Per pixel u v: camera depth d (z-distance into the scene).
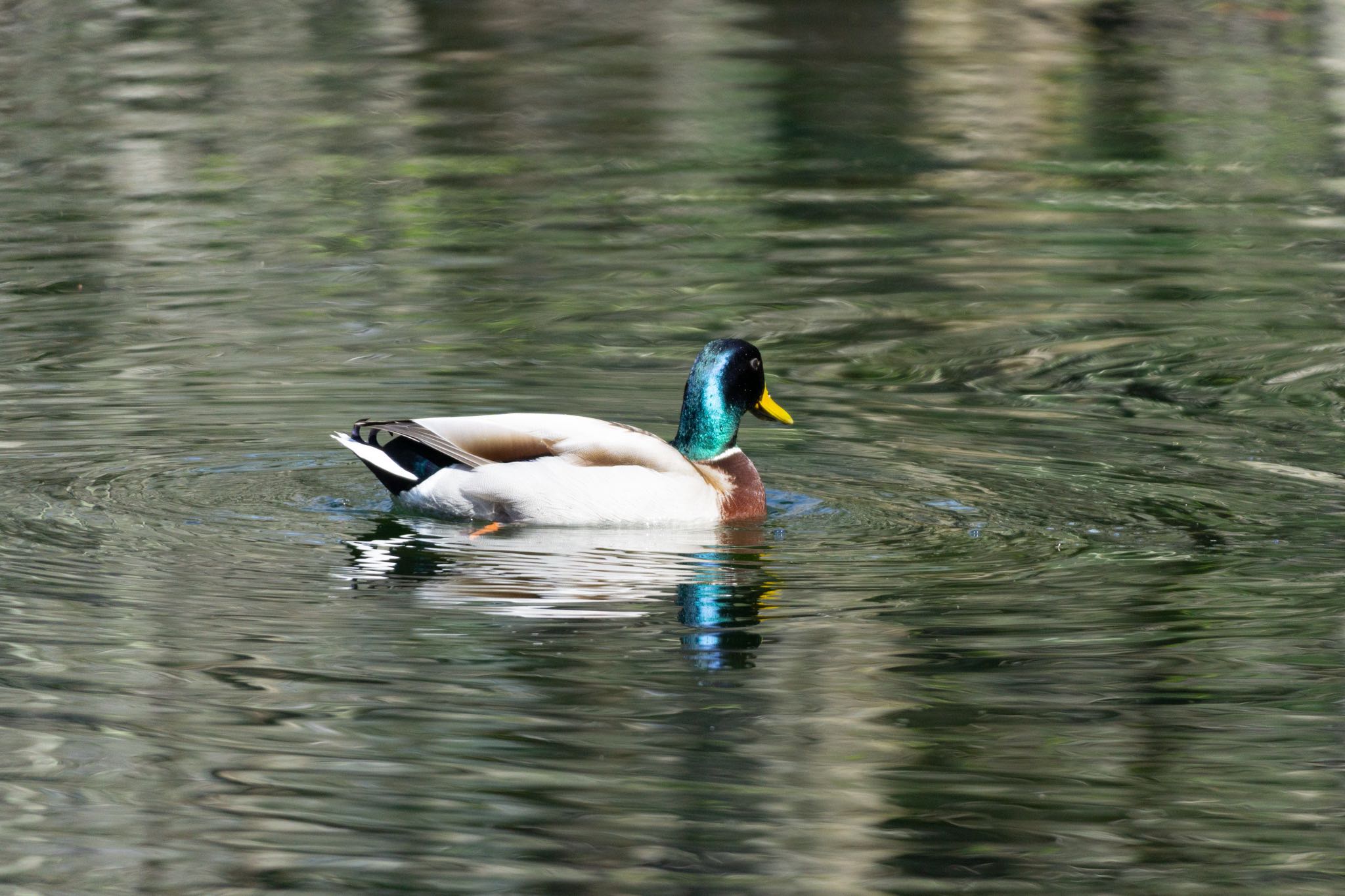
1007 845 7.82
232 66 29.80
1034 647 9.95
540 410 14.83
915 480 13.10
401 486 12.19
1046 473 13.25
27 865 7.61
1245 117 26.72
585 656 9.84
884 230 21.11
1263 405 15.08
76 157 24.28
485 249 20.30
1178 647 9.93
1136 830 7.93
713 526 12.07
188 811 8.09
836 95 28.19
